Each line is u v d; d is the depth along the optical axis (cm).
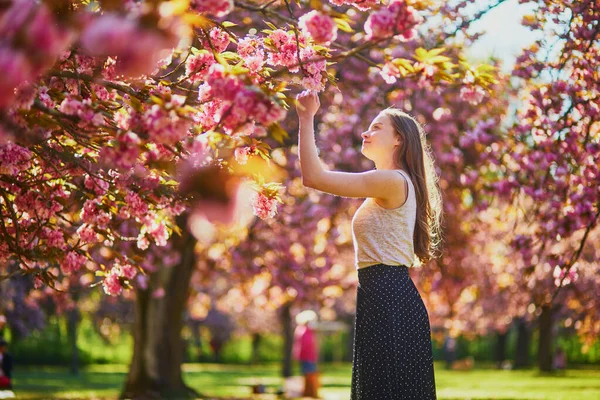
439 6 800
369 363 450
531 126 833
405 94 1364
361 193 447
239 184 256
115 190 544
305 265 1808
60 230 576
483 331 4103
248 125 401
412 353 450
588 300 1944
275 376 3775
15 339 3297
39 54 249
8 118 373
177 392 1603
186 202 508
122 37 254
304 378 1762
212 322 5009
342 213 1689
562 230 835
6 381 1605
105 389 2164
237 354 5888
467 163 1445
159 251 1497
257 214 488
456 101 1425
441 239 538
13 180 525
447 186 1483
